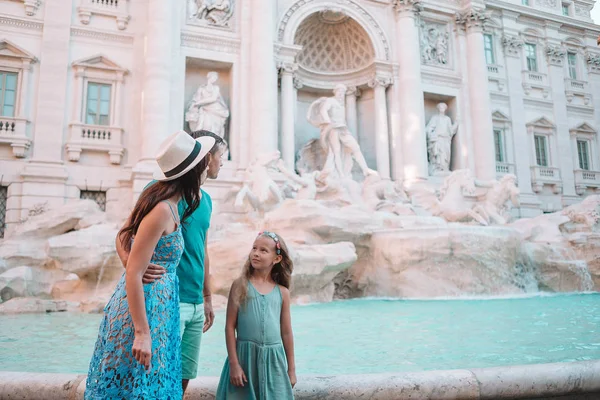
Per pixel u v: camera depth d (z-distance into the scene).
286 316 3.39
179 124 21.66
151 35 21.20
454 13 29.41
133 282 2.49
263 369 3.16
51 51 20.92
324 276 13.30
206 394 3.43
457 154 28.56
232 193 19.22
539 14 32.47
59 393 3.47
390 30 27.36
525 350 6.38
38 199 19.78
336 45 27.95
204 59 22.80
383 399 3.44
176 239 2.81
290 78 24.34
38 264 14.37
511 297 14.34
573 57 34.31
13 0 20.81
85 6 21.73
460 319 9.44
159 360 2.60
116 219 17.27
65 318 10.30
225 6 23.31
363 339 7.31
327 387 3.43
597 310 10.69
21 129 20.05
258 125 22.31
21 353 6.46
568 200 31.56
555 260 16.77
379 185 21.53
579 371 3.71
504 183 20.72
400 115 26.69
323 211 15.08
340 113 23.05
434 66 28.67
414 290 14.42
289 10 24.83
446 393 3.51
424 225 16.89
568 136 32.44
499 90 30.88
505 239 15.40
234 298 3.28
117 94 21.80
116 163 21.30
